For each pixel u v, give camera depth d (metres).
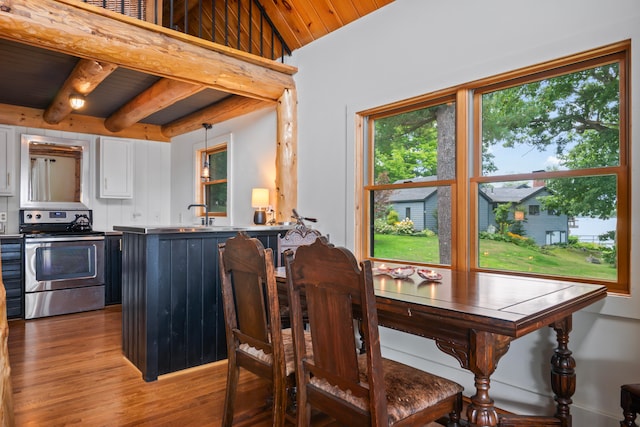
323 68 3.64
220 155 5.35
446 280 2.04
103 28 2.67
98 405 2.42
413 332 1.56
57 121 4.98
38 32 2.45
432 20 2.83
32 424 2.19
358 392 1.42
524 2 2.37
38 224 5.08
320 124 3.67
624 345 2.02
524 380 2.36
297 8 3.57
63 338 3.71
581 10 2.15
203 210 5.57
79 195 5.43
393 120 3.19
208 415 2.31
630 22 1.98
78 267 4.73
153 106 4.26
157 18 3.04
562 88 2.29
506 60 2.43
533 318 1.32
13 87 4.26
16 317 4.36
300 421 1.65
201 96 4.54
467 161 2.67
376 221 3.30
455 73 2.68
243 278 1.92
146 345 2.79
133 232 2.98
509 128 2.51
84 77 3.43
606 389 2.07
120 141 5.59
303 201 3.85
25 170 5.02
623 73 2.08
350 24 3.41
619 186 2.07
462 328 1.39
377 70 3.19
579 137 2.22
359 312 1.69
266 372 1.86
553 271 2.31
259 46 4.10
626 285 2.05
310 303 1.56
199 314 3.04
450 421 1.72
